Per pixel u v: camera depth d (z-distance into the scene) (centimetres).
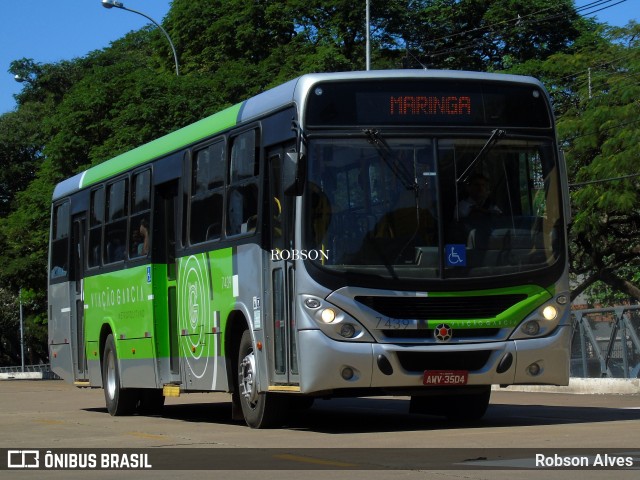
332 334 1148
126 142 3672
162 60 4750
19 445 1199
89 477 894
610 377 2183
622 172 3086
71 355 2012
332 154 1175
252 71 4144
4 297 7456
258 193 1274
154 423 1551
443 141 1193
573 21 4191
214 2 4553
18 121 6556
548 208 1214
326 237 1159
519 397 2031
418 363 1159
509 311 1178
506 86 1225
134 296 1688
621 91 3192
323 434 1202
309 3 4353
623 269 5084
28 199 4312
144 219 1659
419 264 1162
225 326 1361
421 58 4197
